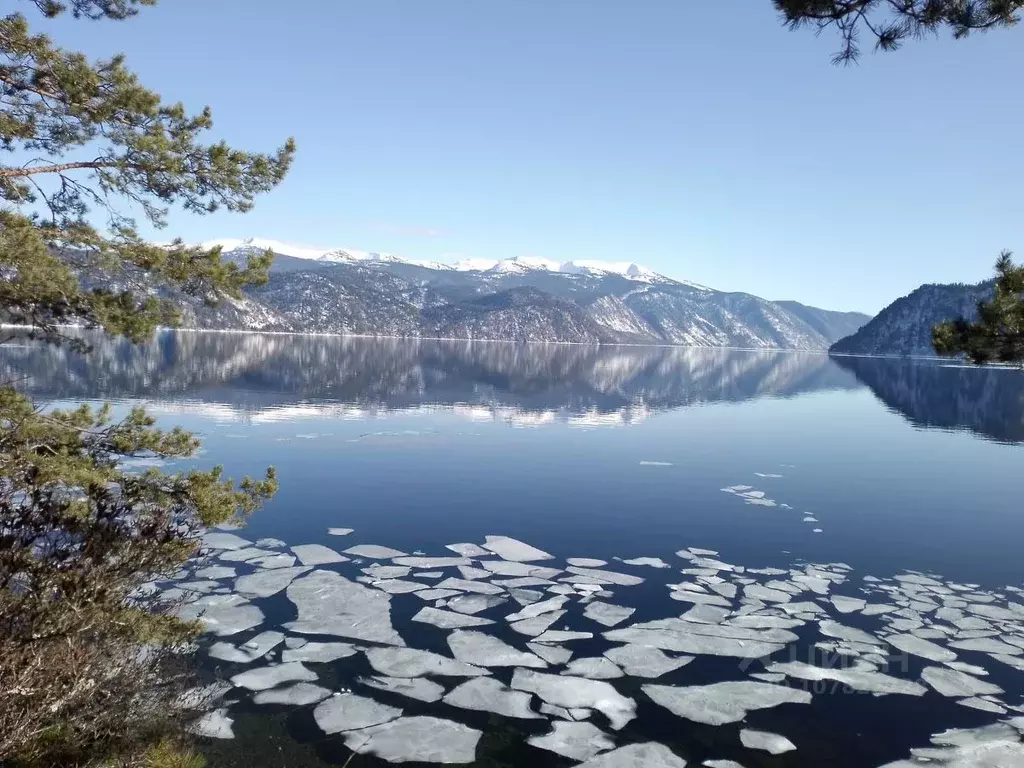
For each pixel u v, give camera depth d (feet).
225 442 63.10
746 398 141.08
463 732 19.83
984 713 21.25
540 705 21.42
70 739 14.88
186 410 81.82
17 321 16.63
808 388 178.70
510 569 33.71
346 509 43.42
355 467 55.47
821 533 41.22
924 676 23.56
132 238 18.24
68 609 15.74
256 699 20.93
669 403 123.75
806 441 79.30
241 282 18.88
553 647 25.38
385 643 25.23
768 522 43.39
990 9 12.40
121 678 16.94
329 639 25.32
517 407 106.22
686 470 59.62
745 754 19.06
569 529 40.93
